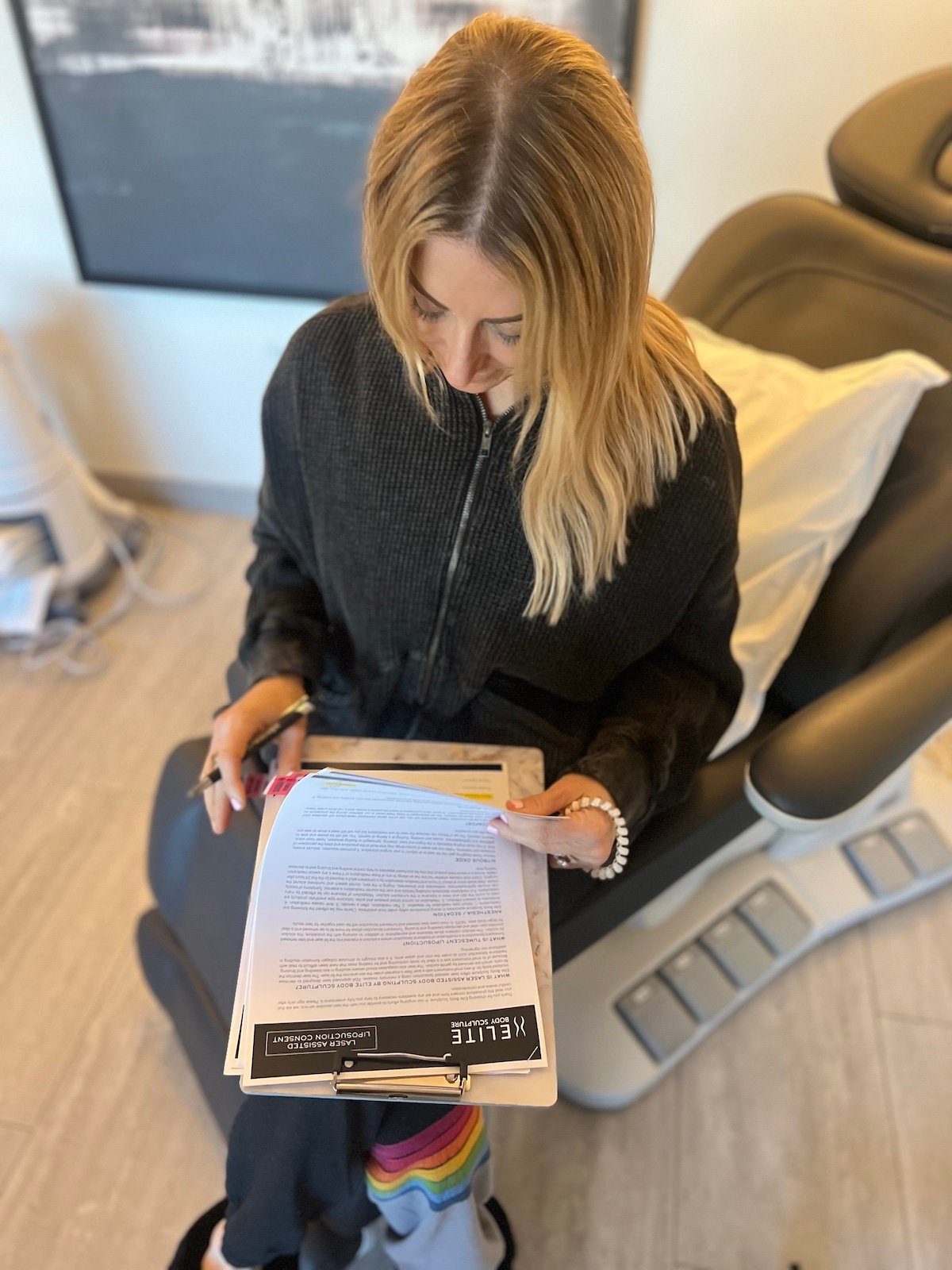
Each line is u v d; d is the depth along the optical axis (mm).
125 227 1592
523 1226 1096
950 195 1060
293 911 673
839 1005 1299
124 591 1850
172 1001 1079
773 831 1305
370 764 808
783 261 1165
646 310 699
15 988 1271
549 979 683
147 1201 1093
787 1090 1216
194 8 1324
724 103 1349
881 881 1368
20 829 1457
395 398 737
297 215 1544
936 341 1065
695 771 869
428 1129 794
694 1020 1229
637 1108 1194
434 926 683
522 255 518
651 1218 1108
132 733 1605
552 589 777
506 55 509
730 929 1295
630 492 720
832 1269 1075
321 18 1315
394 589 833
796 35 1270
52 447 1666
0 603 1698
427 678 893
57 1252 1053
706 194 1449
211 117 1439
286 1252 859
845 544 1048
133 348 1801
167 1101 1173
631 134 540
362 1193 886
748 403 1076
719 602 834
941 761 1593
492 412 723
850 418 1026
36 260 1693
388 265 569
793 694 1080
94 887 1388
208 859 958
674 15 1275
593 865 765
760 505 1036
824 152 1372
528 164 499
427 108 515
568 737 902
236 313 1716
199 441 1941
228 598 1862
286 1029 625
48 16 1354
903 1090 1221
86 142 1491
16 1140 1133
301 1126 753
